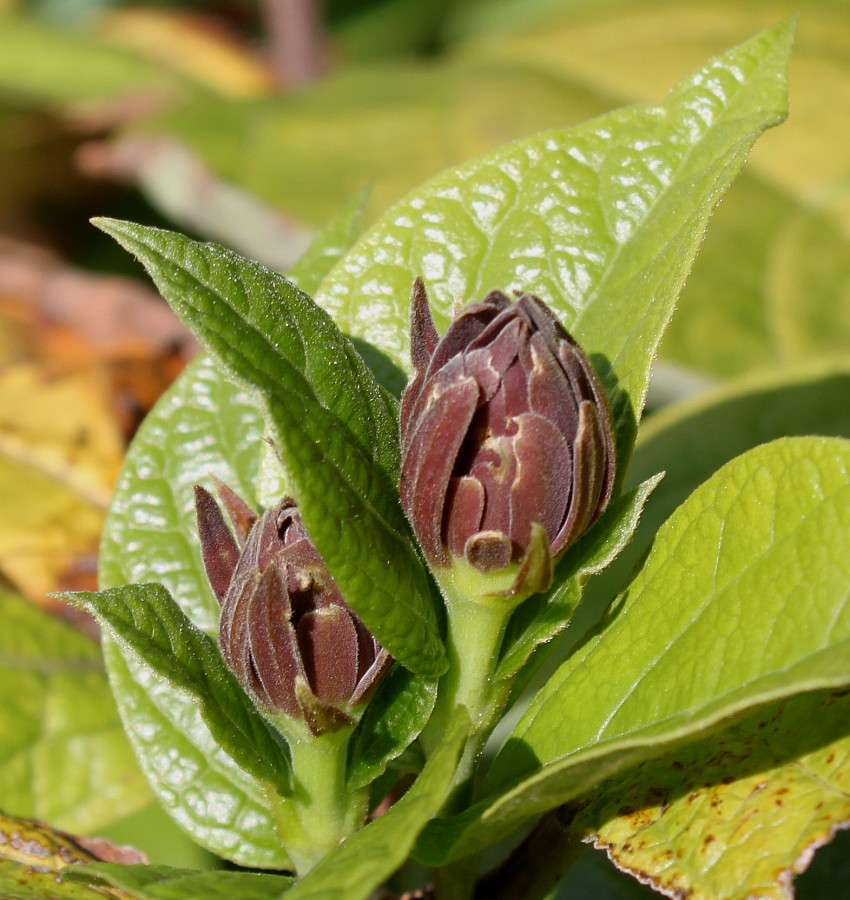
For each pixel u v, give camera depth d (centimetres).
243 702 37
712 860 36
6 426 55
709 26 91
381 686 37
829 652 34
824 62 87
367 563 36
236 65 97
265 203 73
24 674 47
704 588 37
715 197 38
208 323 36
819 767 37
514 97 83
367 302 40
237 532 37
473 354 36
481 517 36
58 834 41
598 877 46
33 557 50
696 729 34
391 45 106
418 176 75
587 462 35
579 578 37
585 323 39
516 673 37
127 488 41
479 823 36
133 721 40
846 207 77
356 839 35
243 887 35
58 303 68
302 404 36
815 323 70
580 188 40
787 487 36
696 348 68
